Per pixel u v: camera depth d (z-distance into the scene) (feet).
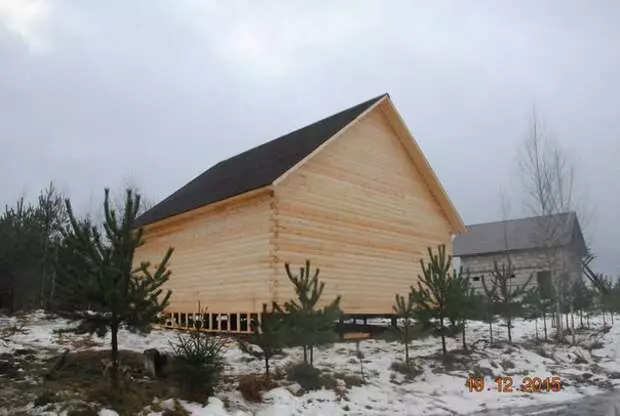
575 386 42.11
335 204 54.95
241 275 50.55
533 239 101.55
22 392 25.59
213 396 28.60
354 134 59.26
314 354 43.70
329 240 53.31
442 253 46.85
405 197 65.57
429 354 47.60
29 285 67.36
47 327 51.88
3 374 29.12
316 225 52.19
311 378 33.40
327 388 33.53
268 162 57.77
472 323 76.28
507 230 134.00
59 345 40.52
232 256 52.03
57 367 30.66
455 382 39.37
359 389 34.73
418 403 33.71
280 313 34.68
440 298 45.29
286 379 33.91
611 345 59.67
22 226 70.59
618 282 87.56
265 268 48.03
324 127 61.41
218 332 52.01
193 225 58.70
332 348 47.19
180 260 59.93
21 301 68.85
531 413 32.12
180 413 25.34
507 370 45.32
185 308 57.67
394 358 44.34
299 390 32.22
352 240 56.13
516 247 125.18
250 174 56.08
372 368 40.27
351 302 54.34
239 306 50.08
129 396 25.94
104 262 26.76
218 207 54.54
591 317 81.82
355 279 55.42
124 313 27.07
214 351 30.78
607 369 49.39
